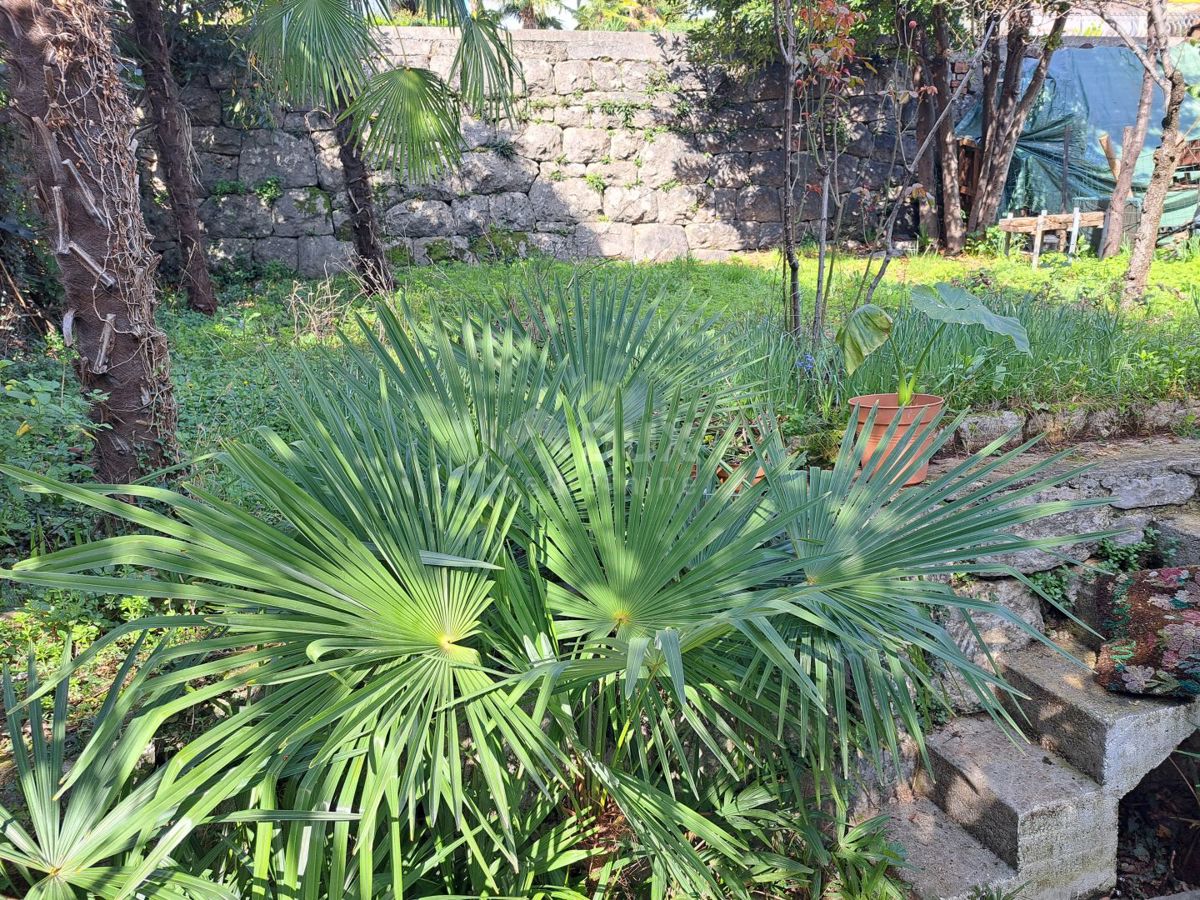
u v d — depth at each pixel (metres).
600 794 2.40
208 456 1.96
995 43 9.93
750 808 2.45
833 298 6.36
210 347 6.22
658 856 2.19
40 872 1.86
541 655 1.99
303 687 1.80
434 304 2.98
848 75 4.77
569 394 2.63
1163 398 4.21
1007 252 10.70
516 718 1.75
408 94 5.43
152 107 8.21
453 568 1.94
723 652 2.20
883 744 2.85
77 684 2.45
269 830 1.76
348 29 5.33
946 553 2.06
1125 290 6.21
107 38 2.82
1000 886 2.60
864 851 2.54
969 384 4.15
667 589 1.91
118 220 2.84
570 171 11.52
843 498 2.32
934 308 3.38
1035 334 4.58
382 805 2.08
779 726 2.10
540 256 10.93
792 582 2.24
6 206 5.27
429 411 2.34
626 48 11.47
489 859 2.19
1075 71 12.02
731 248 11.93
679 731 2.60
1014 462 3.75
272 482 1.77
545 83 11.30
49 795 1.77
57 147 2.71
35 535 2.83
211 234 10.63
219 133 10.55
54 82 2.65
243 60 9.97
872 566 2.11
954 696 3.10
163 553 1.65
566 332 2.92
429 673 1.83
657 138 11.67
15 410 2.86
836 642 2.12
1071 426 4.02
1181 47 9.17
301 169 10.80
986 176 11.20
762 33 10.28
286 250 10.83
